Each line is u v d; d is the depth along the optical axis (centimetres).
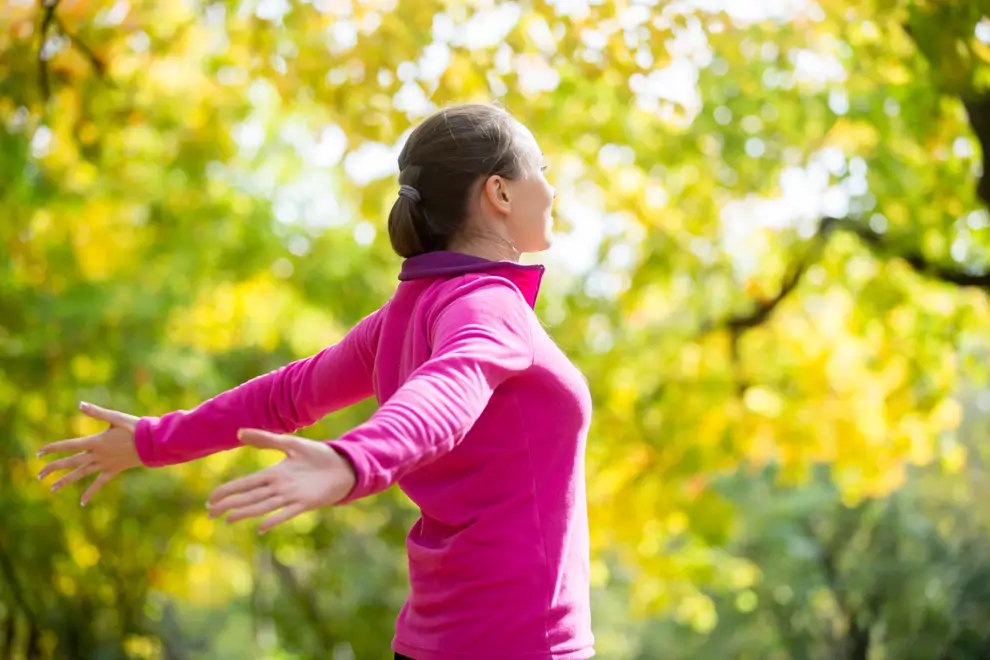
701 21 556
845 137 784
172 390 976
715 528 856
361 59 521
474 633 191
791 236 855
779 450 867
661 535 952
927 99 691
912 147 771
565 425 195
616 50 528
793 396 860
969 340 897
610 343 891
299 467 148
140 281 974
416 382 168
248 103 700
